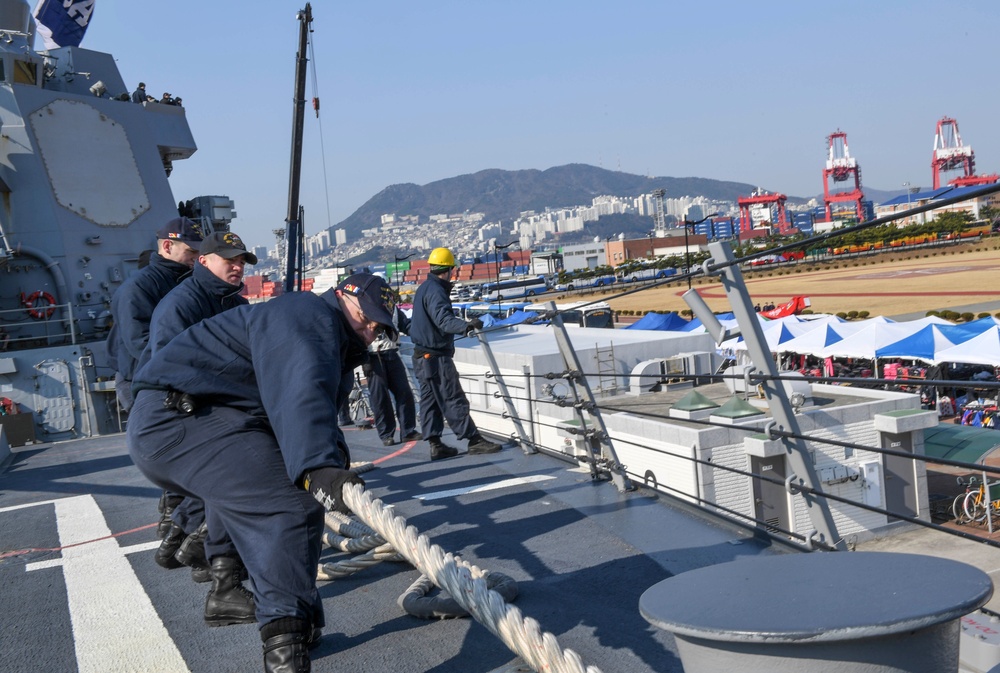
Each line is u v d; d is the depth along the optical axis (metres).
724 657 1.47
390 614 3.80
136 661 3.47
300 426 2.72
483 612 2.67
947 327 26.45
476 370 19.44
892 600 1.43
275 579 2.86
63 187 14.68
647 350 20.69
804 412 15.03
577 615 3.60
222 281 3.97
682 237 162.25
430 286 7.71
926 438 15.66
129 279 4.96
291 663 2.77
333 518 5.02
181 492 3.19
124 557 5.22
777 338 31.84
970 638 2.66
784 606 1.48
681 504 5.22
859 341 27.80
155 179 15.86
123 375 5.27
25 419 13.76
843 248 114.12
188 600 4.23
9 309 14.23
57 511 6.99
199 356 3.02
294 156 17.91
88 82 15.98
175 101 16.83
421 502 6.05
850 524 14.81
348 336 3.13
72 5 15.84
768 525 4.34
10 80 14.41
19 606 4.34
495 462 7.48
